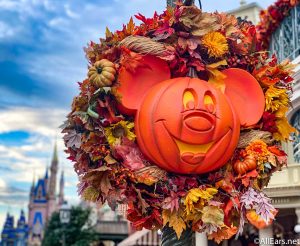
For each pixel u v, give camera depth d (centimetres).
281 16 1080
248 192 291
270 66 331
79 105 289
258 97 315
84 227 3006
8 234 11944
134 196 279
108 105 284
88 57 304
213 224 268
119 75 289
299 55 988
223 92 309
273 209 288
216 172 294
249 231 1174
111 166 277
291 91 333
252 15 1456
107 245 3647
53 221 3244
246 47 325
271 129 320
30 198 10806
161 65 300
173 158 276
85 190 279
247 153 297
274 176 962
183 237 295
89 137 282
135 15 306
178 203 278
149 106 282
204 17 304
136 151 285
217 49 303
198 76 314
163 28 301
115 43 302
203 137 274
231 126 287
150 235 1823
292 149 1013
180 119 273
